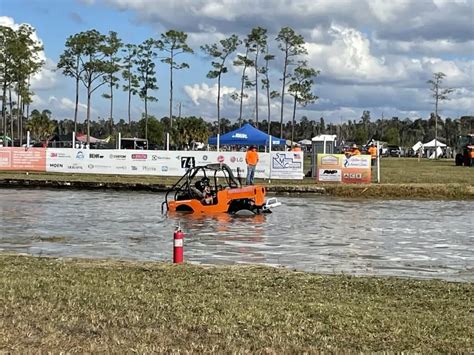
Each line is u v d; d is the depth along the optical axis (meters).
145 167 38.12
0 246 15.48
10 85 64.06
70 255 14.28
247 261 13.70
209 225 19.86
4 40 61.75
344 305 8.94
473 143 79.12
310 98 80.06
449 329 7.77
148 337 7.23
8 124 102.88
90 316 8.06
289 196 31.69
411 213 24.27
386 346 7.07
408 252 15.11
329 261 13.79
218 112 76.88
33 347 6.82
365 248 15.66
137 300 8.98
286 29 76.88
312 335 7.43
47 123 107.50
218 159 36.94
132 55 79.38
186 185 24.06
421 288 10.24
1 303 8.64
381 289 10.10
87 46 65.50
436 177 40.50
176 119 101.81
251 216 22.52
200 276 10.96
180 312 8.31
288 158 36.44
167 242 16.36
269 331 7.51
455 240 17.17
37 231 18.19
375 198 31.19
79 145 61.19
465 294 9.81
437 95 102.38
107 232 18.12
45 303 8.67
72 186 34.78
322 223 20.70
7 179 35.38
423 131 165.75
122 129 114.19
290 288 10.08
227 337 7.26
